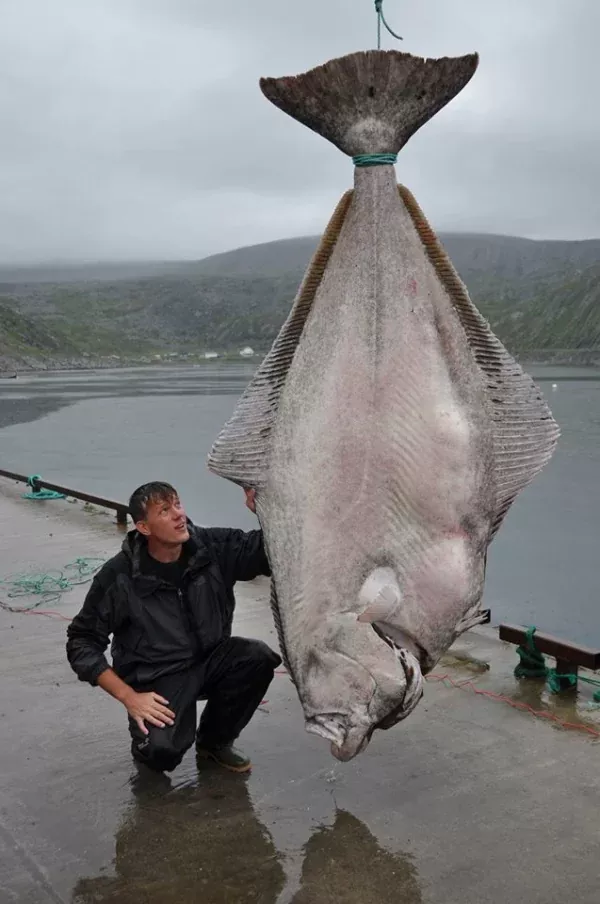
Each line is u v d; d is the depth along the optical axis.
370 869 3.24
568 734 4.30
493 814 3.58
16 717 4.68
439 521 3.08
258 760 4.16
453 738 4.30
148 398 57.66
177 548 3.84
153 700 3.63
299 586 3.14
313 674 3.19
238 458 3.20
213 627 3.87
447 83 2.93
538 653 5.01
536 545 14.01
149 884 3.19
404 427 3.05
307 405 3.10
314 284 3.14
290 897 3.10
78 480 22.58
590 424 33.44
